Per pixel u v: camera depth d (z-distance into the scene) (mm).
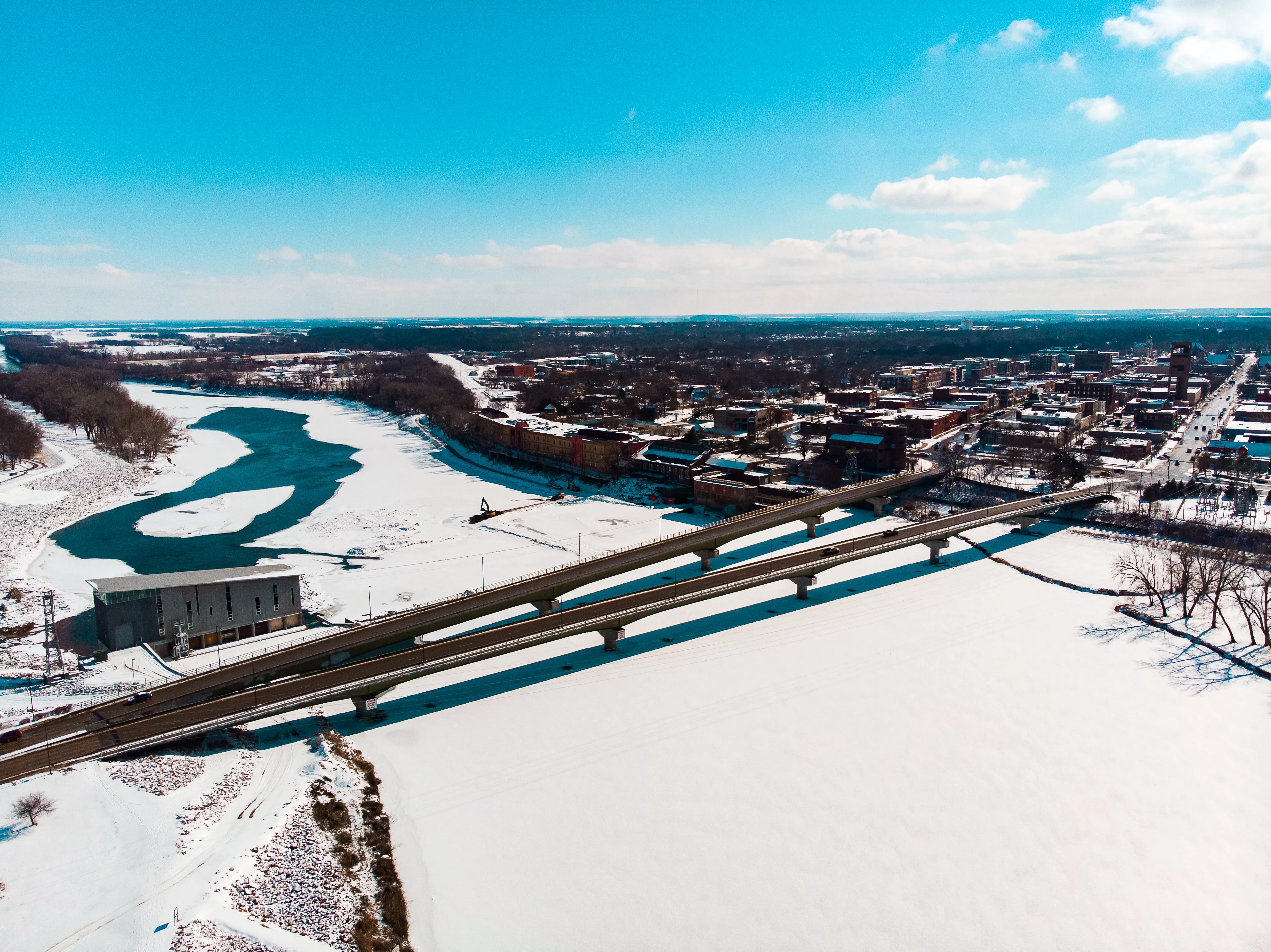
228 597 129250
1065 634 133375
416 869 77312
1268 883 75375
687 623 141250
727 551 180625
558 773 93562
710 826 83625
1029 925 70500
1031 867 77625
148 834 74750
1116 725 103312
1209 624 133625
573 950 67625
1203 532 177750
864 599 152125
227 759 91188
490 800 88312
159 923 63625
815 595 155000
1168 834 82188
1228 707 107250
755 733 102438
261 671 107562
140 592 121375
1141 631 133500
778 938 68875
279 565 142125
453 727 104375
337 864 75500
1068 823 83938
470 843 81188
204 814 79250
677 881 75750
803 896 73812
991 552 179625
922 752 97500
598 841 81375
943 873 76750
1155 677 116562
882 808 86562
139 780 83000
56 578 161625
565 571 145500
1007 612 143875
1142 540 180750
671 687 115500
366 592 153000
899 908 72375
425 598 149750
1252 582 152750
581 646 131750
